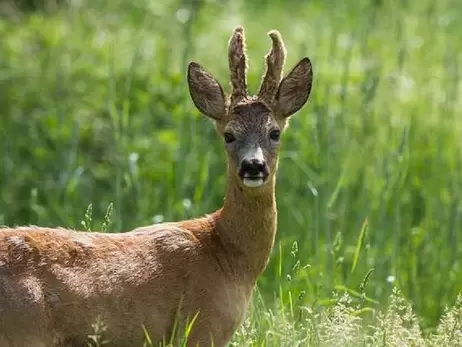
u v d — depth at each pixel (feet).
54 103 60.90
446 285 45.78
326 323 36.35
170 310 33.65
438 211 49.70
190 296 33.91
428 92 61.36
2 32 68.44
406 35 71.87
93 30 69.46
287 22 77.25
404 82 63.00
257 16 79.25
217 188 54.49
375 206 50.57
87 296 32.22
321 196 47.93
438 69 65.77
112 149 56.44
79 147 57.31
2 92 62.08
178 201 49.73
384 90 62.44
